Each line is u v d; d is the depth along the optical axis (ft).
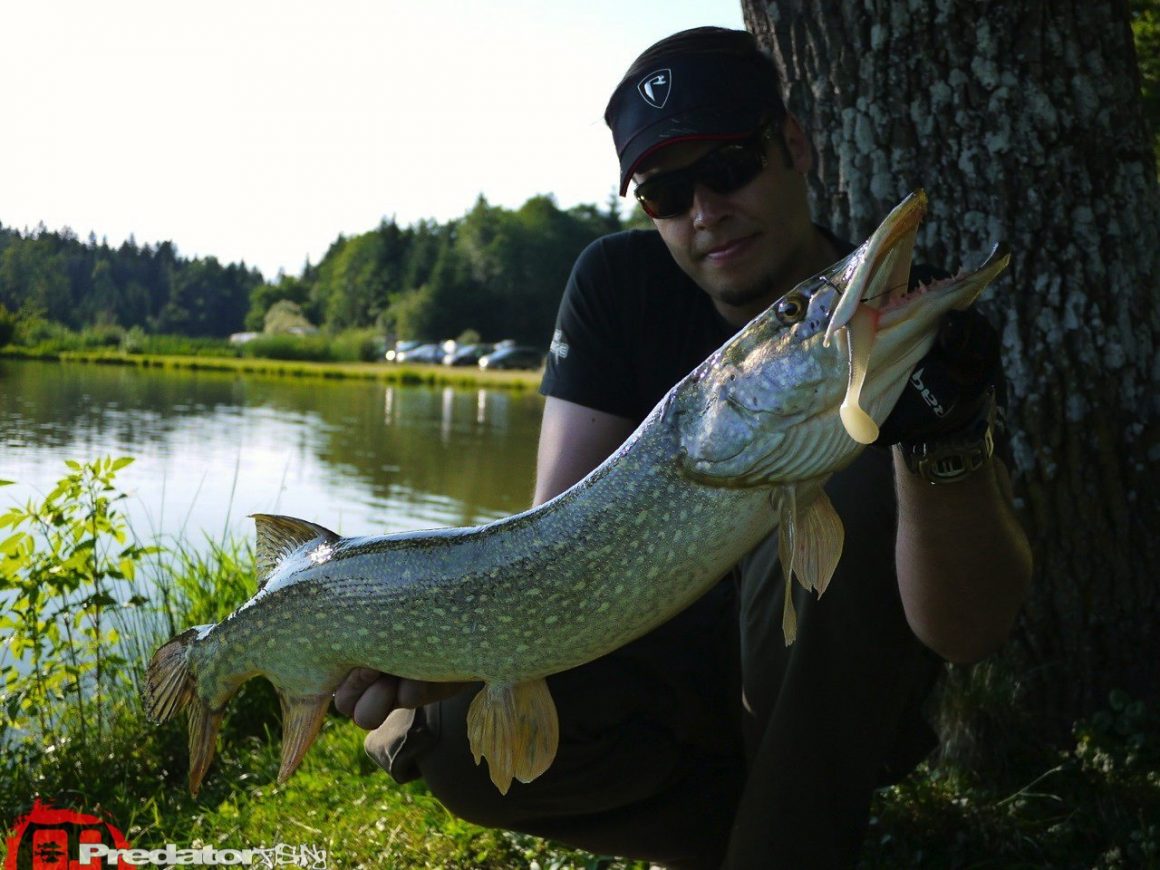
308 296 152.76
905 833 3.82
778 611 3.06
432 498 14.65
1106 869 3.49
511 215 122.01
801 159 3.64
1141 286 4.50
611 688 3.20
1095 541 4.41
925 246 4.57
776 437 2.59
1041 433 4.42
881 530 2.89
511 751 2.86
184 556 7.11
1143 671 4.38
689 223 3.48
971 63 4.47
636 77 3.48
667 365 3.81
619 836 3.41
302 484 15.25
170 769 5.16
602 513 2.74
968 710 4.24
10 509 5.41
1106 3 4.51
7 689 5.31
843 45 4.66
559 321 3.99
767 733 2.95
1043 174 4.43
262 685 5.57
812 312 2.56
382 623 2.88
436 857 4.09
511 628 2.80
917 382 2.47
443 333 114.42
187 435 20.93
